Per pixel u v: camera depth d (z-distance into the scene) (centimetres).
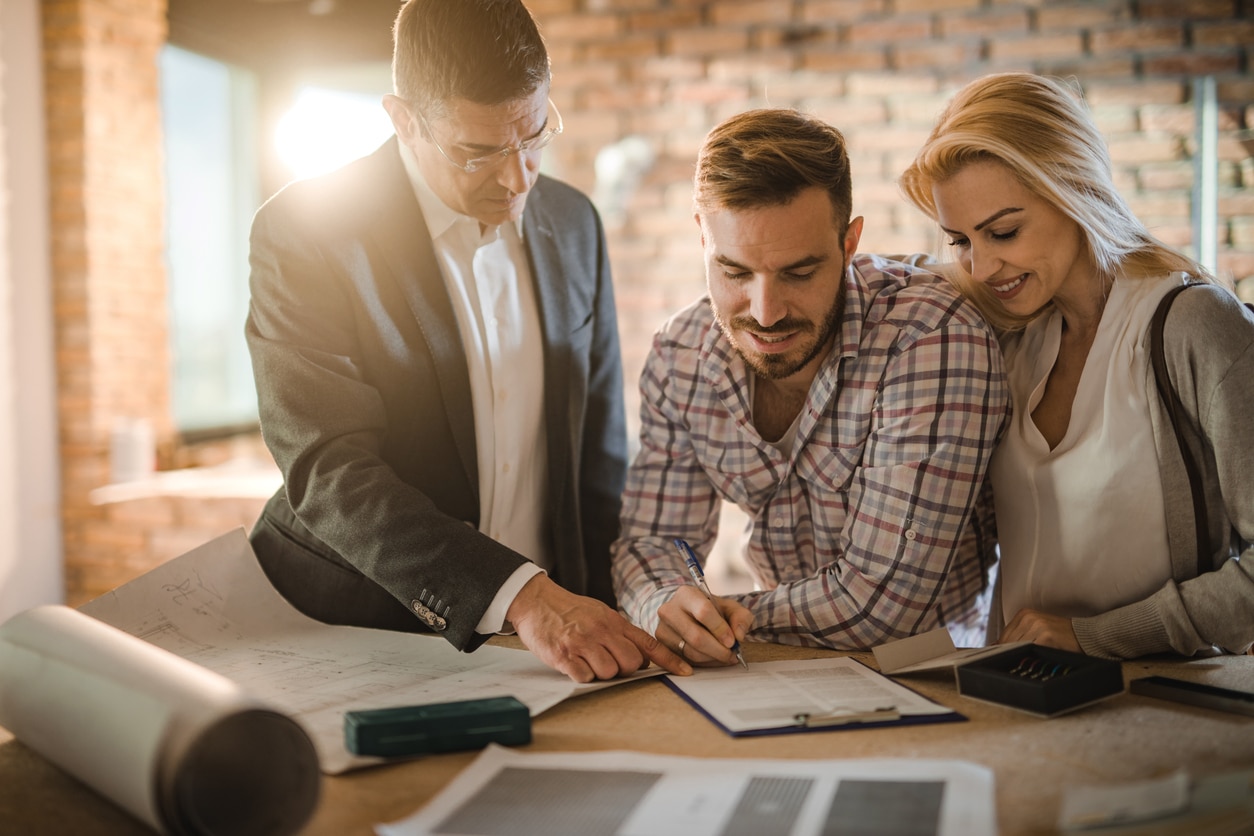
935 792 75
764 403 138
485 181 131
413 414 139
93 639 85
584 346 156
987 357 123
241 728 71
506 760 85
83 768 79
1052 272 121
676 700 103
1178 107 337
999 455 131
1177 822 69
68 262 373
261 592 132
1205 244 333
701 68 373
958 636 154
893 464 123
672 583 129
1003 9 349
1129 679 107
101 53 373
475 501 144
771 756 86
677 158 376
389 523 119
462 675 109
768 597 130
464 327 145
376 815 77
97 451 376
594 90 380
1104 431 120
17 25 362
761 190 111
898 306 127
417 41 126
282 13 437
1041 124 117
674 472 142
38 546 371
